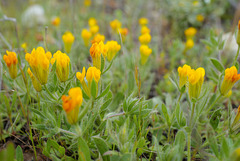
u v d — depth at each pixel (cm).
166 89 40
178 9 69
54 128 25
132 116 27
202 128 29
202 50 50
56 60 24
